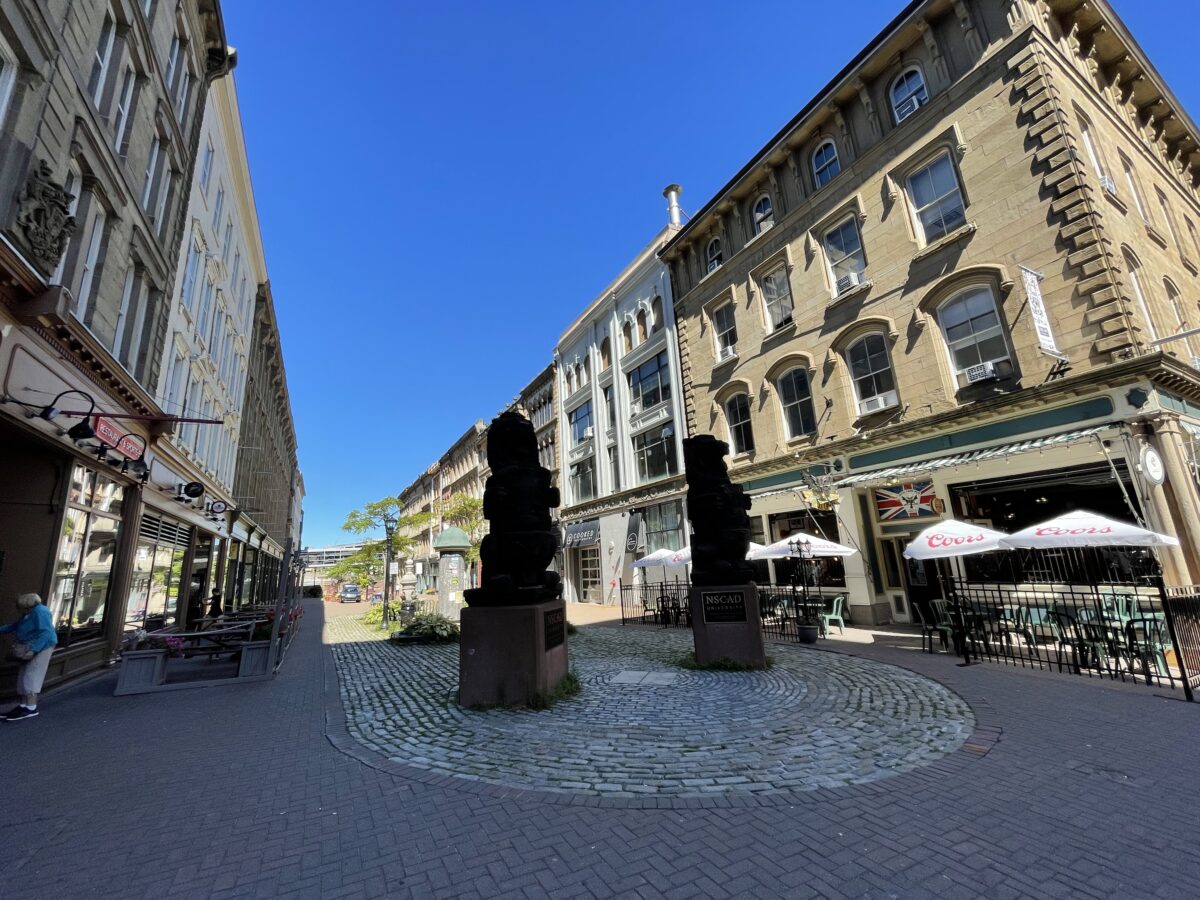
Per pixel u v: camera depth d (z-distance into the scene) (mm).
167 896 2834
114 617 10664
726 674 8211
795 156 16922
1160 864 2949
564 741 5297
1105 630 7727
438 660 10820
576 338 30547
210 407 17719
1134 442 9266
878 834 3375
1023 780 4121
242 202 20703
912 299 13203
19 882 2961
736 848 3248
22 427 7215
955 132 12641
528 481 7492
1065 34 12789
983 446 11547
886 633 12070
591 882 2916
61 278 8336
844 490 14312
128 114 10414
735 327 19094
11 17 6484
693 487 9688
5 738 5730
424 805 3961
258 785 4379
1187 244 14219
